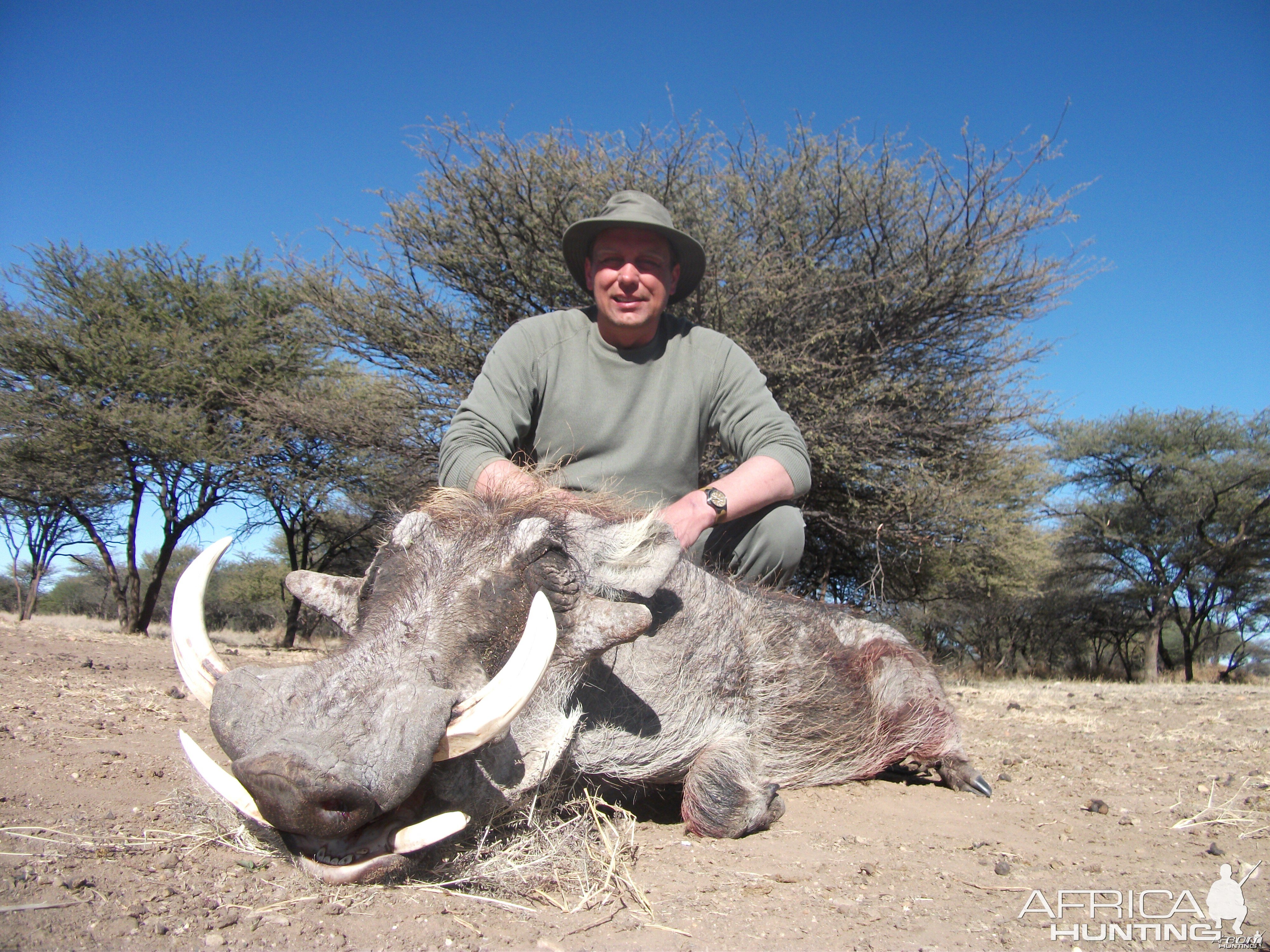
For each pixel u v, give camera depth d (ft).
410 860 6.67
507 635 7.43
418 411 47.32
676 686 9.80
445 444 11.39
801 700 11.68
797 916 6.89
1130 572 105.29
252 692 6.12
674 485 12.73
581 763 9.06
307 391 54.75
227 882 6.57
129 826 7.74
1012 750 16.80
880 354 45.52
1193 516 99.19
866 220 45.24
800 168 47.50
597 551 8.84
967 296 44.52
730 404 13.04
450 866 7.02
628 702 9.42
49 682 17.16
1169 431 101.09
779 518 12.82
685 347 13.02
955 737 13.25
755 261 43.21
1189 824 10.66
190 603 6.88
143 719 13.91
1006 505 55.83
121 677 19.93
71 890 6.04
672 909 6.89
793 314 43.98
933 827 10.36
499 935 6.10
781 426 12.67
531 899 6.92
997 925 6.93
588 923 6.51
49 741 11.30
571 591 8.11
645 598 9.34
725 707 10.41
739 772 9.74
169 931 5.60
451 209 44.52
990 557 55.21
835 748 12.37
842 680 12.46
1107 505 103.04
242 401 57.52
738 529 13.02
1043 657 120.37
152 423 57.11
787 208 46.83
